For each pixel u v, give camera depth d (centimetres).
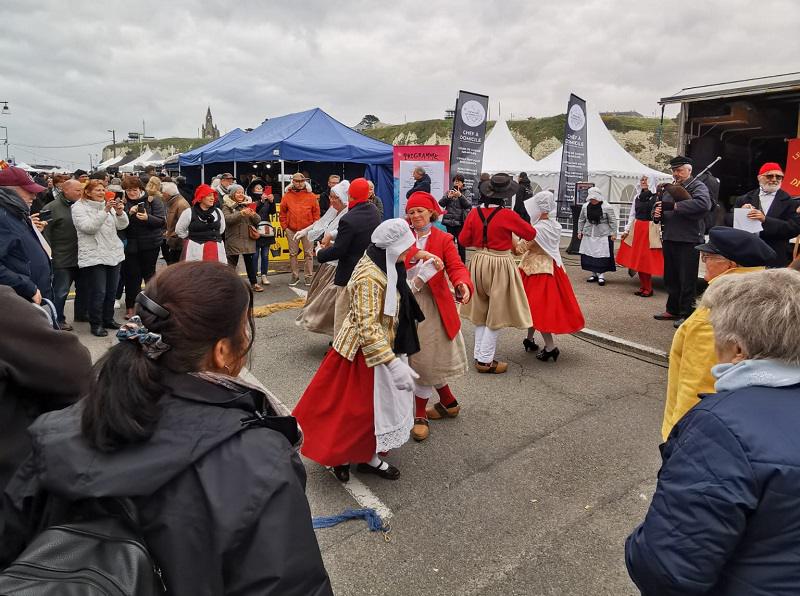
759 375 140
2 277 411
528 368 548
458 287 383
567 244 1459
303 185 924
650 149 4459
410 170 1190
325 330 543
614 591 259
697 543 126
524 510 321
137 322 115
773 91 835
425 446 394
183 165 1561
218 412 114
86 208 609
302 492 114
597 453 383
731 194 1048
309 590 109
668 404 264
